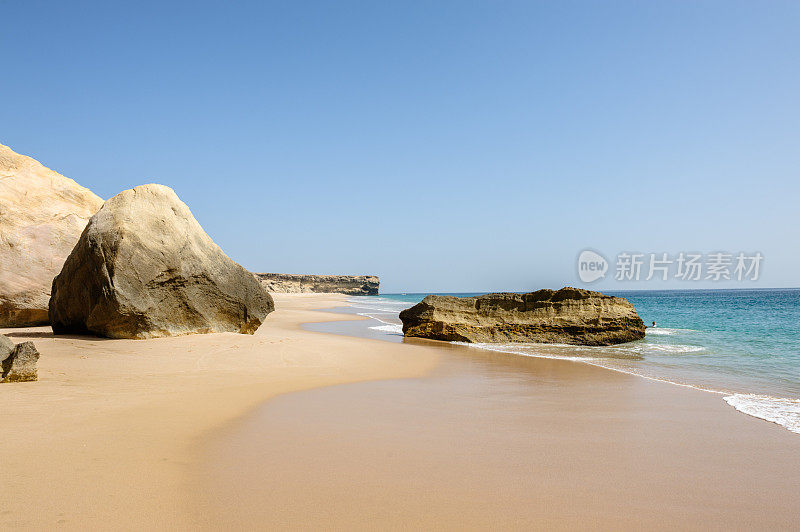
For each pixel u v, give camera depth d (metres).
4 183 18.48
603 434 6.76
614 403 8.75
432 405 8.37
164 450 5.46
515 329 20.75
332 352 13.93
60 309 14.35
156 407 7.36
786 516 4.32
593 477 5.14
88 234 13.44
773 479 5.21
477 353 16.62
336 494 4.47
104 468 4.80
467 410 8.04
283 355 12.58
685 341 20.19
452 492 4.61
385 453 5.70
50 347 11.70
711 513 4.35
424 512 4.15
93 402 7.32
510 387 10.23
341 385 10.01
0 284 16.34
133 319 13.16
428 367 13.10
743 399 9.16
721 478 5.20
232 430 6.45
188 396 8.21
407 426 6.95
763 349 17.45
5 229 17.11
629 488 4.87
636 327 20.30
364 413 7.66
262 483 4.67
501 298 22.11
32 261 17.22
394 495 4.49
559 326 20.41
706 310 47.62
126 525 3.68
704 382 11.04
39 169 20.69
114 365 10.31
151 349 12.05
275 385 9.61
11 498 4.03
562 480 5.02
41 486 4.30
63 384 8.44
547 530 3.90
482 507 4.30
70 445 5.41
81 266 13.57
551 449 6.04
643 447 6.20
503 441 6.32
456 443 6.18
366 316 39.81
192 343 12.99
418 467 5.26
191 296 14.72
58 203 19.61
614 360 14.81
